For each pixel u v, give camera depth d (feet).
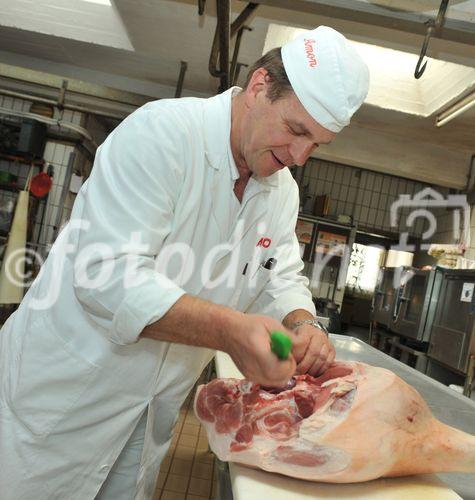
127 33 12.89
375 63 13.11
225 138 3.76
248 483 2.76
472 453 2.96
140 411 4.05
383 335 16.61
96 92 15.93
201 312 2.87
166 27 11.99
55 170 16.75
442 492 2.93
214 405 3.34
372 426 2.80
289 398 3.15
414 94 13.73
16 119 16.88
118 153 3.39
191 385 4.48
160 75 15.90
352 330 24.11
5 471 3.92
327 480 2.80
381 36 8.86
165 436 4.58
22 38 15.01
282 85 3.28
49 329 3.87
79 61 16.11
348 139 16.74
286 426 3.01
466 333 11.27
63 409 3.84
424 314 13.39
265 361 2.56
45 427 3.85
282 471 2.79
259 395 3.21
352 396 2.94
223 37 6.93
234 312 2.84
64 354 3.82
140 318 2.95
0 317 16.76
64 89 15.85
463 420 4.83
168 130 3.46
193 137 3.65
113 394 3.89
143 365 3.88
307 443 2.76
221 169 3.83
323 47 3.23
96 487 4.10
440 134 15.74
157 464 4.63
